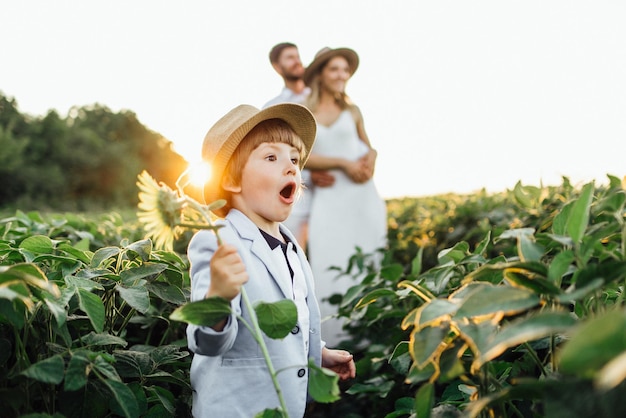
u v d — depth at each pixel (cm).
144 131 6631
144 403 136
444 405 118
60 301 125
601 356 61
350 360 176
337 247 426
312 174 441
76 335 150
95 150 5653
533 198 247
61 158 5344
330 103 445
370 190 446
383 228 450
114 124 6475
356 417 229
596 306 100
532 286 98
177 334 205
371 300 162
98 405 129
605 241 135
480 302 91
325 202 433
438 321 101
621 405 74
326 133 433
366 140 461
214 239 153
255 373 146
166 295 157
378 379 212
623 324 60
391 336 223
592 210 137
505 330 83
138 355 149
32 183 4800
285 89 538
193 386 153
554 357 110
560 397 79
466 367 111
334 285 420
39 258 152
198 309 109
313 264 424
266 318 111
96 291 156
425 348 99
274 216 169
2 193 4700
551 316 79
